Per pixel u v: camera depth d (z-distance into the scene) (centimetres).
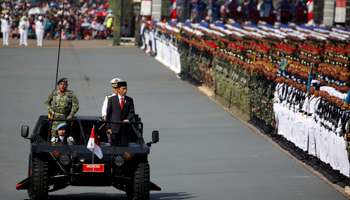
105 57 13638
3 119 7238
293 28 13788
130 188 4375
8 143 6153
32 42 17412
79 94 8950
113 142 4344
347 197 4516
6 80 9994
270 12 19838
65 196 4553
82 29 19512
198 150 6006
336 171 4978
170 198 4459
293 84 5844
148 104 8362
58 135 4369
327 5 17012
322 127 5134
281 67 6506
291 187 4775
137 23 16612
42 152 4034
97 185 4100
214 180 4994
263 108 6662
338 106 4841
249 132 6781
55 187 4116
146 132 6775
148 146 4297
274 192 4628
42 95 8869
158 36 13338
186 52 10475
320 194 4584
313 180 4991
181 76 10600
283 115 6025
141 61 12925
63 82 4578
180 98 8831
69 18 19200
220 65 8581
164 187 4797
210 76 9125
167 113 7794
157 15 16075
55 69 11469
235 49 8044
